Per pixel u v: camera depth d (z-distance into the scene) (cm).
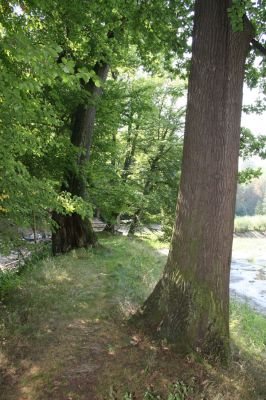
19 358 418
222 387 381
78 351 435
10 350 434
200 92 462
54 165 980
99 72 1045
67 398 351
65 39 826
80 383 373
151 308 491
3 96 455
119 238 1527
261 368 467
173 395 359
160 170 2053
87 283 716
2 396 352
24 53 385
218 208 456
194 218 461
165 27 711
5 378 381
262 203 7438
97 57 923
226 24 457
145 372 393
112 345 448
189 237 463
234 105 457
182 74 810
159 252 1573
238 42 456
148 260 1078
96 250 1081
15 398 350
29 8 656
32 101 566
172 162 2025
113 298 620
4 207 563
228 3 457
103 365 405
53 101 957
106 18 772
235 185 468
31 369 397
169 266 486
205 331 445
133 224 2075
